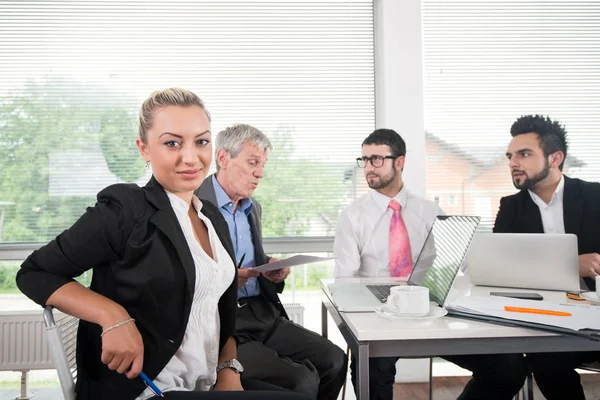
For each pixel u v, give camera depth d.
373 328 1.13
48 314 0.95
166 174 1.03
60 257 0.93
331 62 2.93
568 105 2.96
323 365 1.75
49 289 0.92
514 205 2.26
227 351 1.19
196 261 1.03
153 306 0.97
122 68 2.82
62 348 0.96
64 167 2.78
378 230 2.19
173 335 0.98
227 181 1.92
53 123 2.78
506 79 2.96
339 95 2.93
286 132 2.90
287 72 2.91
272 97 2.90
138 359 0.90
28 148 2.76
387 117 2.87
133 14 2.83
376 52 2.93
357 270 2.14
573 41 2.98
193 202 1.17
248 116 2.89
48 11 2.79
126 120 2.82
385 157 2.16
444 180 2.95
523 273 1.56
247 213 2.01
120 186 1.03
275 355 1.62
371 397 1.64
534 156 2.18
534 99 2.97
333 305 1.44
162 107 1.01
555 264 1.51
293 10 2.92
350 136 2.93
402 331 1.11
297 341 1.81
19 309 2.73
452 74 2.96
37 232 2.75
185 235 1.05
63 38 2.80
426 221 2.21
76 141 2.79
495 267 1.59
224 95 2.87
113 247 0.96
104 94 2.81
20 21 2.78
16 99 2.77
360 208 2.22
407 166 2.87
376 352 1.13
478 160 2.95
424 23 2.95
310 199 2.91
